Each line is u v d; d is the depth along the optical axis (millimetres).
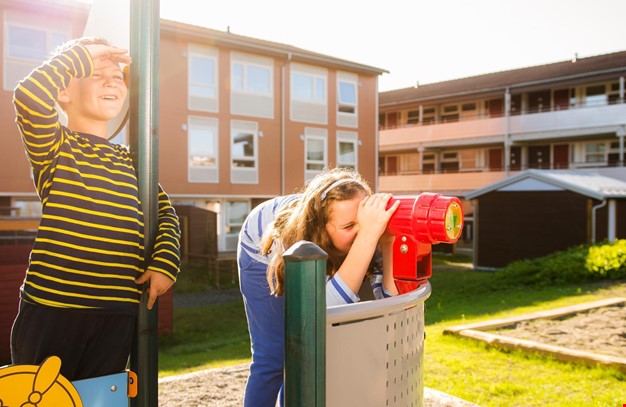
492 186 20406
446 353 5520
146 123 1801
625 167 28219
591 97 30078
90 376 1664
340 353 1394
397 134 35719
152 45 1812
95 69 1729
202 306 14141
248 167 22672
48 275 1585
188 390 4078
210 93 21594
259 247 2184
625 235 18500
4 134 16969
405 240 1717
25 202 17516
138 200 1777
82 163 1655
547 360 5133
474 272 19797
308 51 24734
